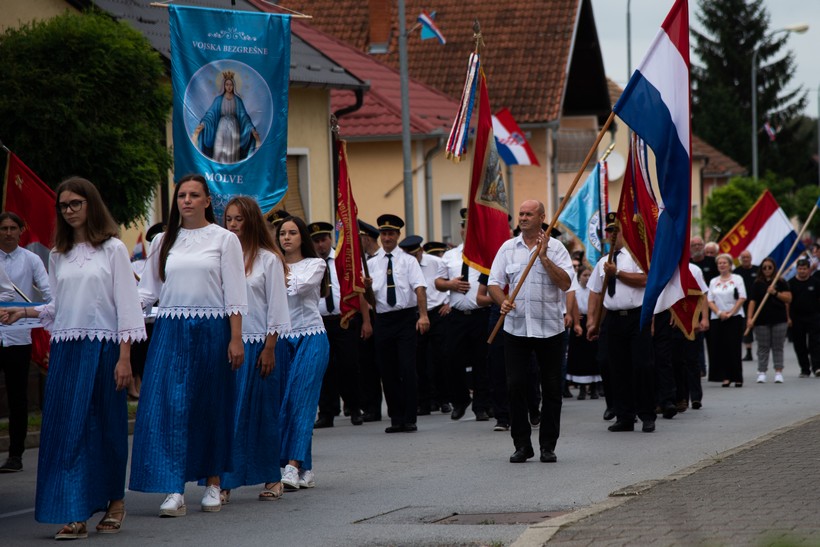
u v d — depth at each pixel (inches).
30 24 730.8
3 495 466.9
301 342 478.6
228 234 410.9
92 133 638.5
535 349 523.5
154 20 943.7
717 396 824.9
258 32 561.6
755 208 1190.3
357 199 1402.6
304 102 1127.0
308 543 363.9
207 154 556.1
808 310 989.2
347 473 506.6
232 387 417.4
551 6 1770.4
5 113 633.0
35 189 609.9
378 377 729.6
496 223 680.4
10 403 528.7
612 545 323.9
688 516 361.1
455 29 1776.6
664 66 535.8
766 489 406.6
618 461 517.3
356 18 1787.6
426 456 553.6
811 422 608.7
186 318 406.0
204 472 416.2
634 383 624.4
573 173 1910.7
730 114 3592.5
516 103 1694.1
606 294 627.5
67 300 382.6
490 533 367.9
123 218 661.9
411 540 362.6
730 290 896.3
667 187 538.9
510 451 563.5
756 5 3730.3
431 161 1439.5
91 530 393.7
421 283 660.1
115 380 383.2
